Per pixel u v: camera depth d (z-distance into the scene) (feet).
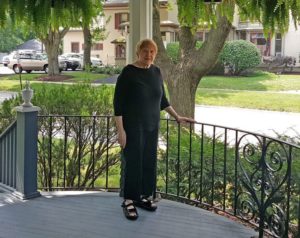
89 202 12.76
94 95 16.76
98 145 16.29
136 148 10.96
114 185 17.65
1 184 14.12
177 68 23.86
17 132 12.95
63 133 16.22
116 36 90.12
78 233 10.51
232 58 69.87
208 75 71.87
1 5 11.39
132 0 12.92
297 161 11.53
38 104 16.06
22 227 10.83
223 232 10.71
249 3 11.55
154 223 11.18
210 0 11.94
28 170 12.95
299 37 80.23
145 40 10.77
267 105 45.42
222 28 22.35
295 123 35.55
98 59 85.92
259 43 83.76
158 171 14.64
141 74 10.75
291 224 11.04
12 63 81.61
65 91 17.12
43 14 11.68
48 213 11.82
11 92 54.44
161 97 11.34
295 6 10.73
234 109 44.21
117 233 10.53
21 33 12.32
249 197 11.93
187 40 23.81
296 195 10.91
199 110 43.60
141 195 11.60
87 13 12.31
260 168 10.52
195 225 11.12
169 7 18.25
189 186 13.09
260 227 10.09
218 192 13.35
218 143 15.56
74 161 16.39
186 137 15.98
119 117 10.80
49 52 69.41
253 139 24.99
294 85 59.26
